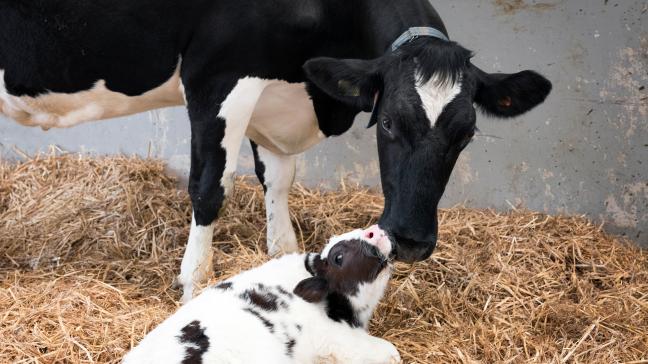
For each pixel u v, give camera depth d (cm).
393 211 361
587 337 389
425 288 405
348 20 398
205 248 400
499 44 464
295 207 461
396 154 363
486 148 470
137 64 391
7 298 388
